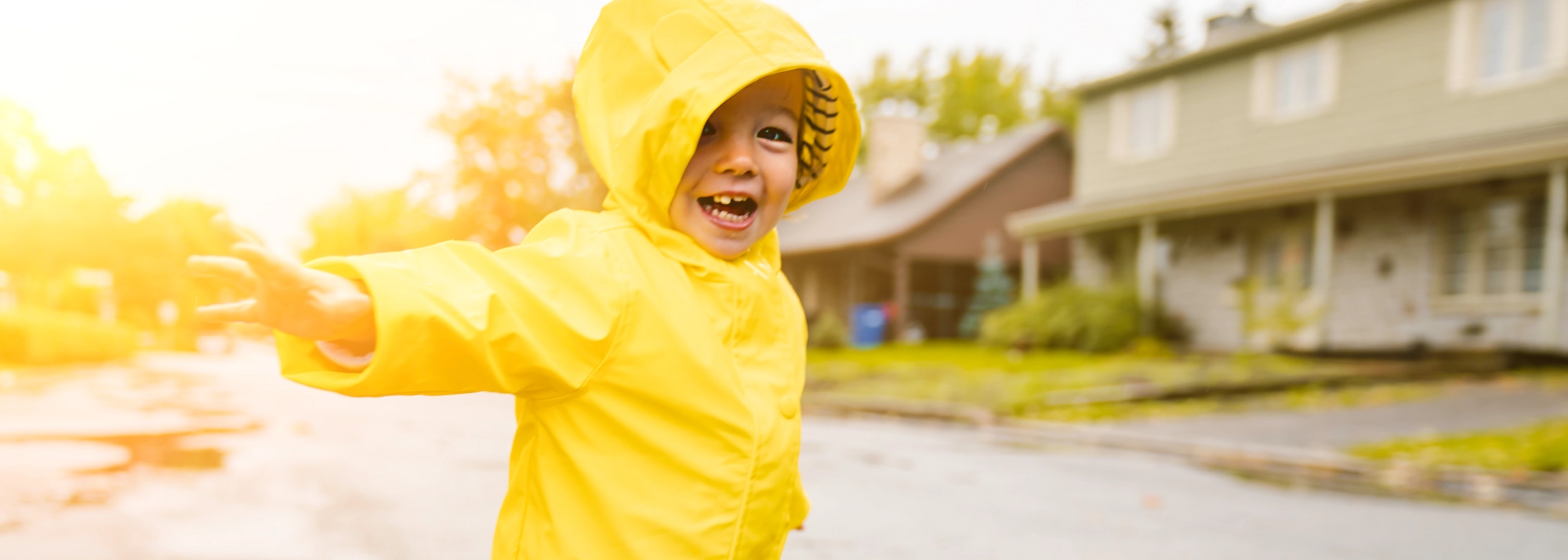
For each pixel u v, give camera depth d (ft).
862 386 42.42
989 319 61.62
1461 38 43.39
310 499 15.28
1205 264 55.01
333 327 3.24
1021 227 64.23
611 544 3.98
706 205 4.43
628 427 4.00
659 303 4.08
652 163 4.21
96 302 75.05
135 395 34.42
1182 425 28.19
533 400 4.10
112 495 15.03
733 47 4.25
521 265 3.89
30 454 18.84
